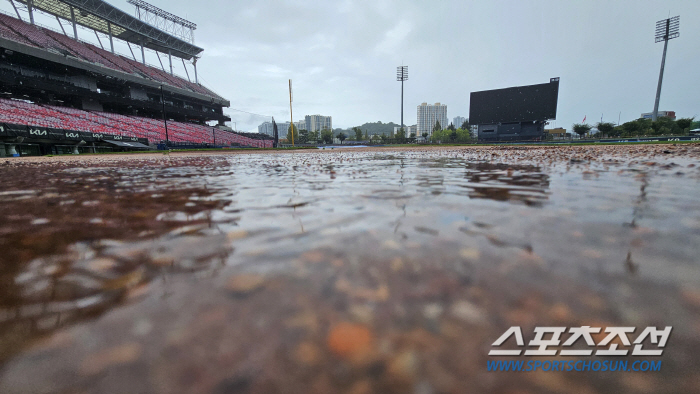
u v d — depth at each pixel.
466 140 71.19
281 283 0.89
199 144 38.28
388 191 2.61
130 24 44.22
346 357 0.60
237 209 1.96
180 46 53.47
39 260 1.13
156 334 0.67
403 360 0.60
